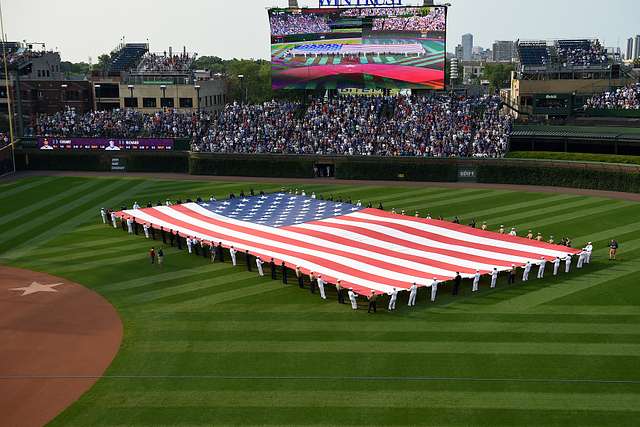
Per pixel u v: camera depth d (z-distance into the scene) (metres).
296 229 61.34
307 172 96.06
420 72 101.06
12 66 130.38
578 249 54.69
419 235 58.56
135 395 32.78
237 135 101.94
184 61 142.12
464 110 101.44
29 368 35.94
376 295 43.41
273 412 30.89
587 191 82.31
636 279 49.19
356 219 64.88
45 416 30.98
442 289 47.72
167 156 102.12
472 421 29.91
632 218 67.31
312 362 36.03
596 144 94.12
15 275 52.19
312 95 122.94
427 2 101.25
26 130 112.62
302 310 43.97
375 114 102.88
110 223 68.06
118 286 49.22
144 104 134.38
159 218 65.94
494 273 47.81
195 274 51.84
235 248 54.31
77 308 44.88
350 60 102.62
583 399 31.77
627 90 105.12
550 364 35.44
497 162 89.00
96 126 107.56
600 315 42.34
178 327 41.28
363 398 32.06
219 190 87.00
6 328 41.56
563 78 124.50
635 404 31.27
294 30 103.19
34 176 97.94
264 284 49.31
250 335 39.84
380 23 100.56
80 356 37.38
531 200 77.19
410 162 92.00
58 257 56.88
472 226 61.72
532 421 29.86
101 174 100.94
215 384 33.75
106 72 140.50
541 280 49.62
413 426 29.53
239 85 186.25
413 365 35.53
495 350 37.28
